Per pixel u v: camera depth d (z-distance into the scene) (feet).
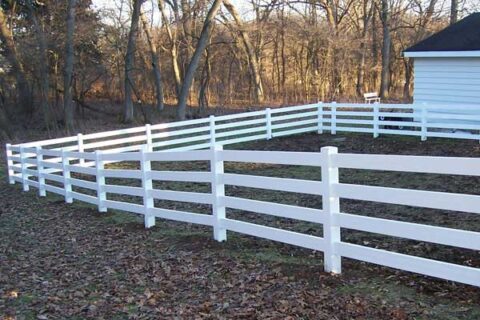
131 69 91.45
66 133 79.46
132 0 101.24
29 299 18.51
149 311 16.48
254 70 112.78
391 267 17.65
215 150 23.11
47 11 90.94
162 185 40.01
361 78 118.11
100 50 101.86
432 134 50.88
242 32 110.42
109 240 26.37
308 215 18.84
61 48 89.35
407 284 16.33
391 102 98.84
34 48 87.25
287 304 15.70
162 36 110.22
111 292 18.61
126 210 30.42
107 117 96.99
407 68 123.75
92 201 34.35
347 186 17.40
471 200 14.47
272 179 20.47
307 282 17.44
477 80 51.83
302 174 40.27
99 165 32.89
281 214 20.13
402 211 26.45
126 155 29.89
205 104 104.99
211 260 21.13
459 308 14.23
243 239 23.66
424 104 51.26
